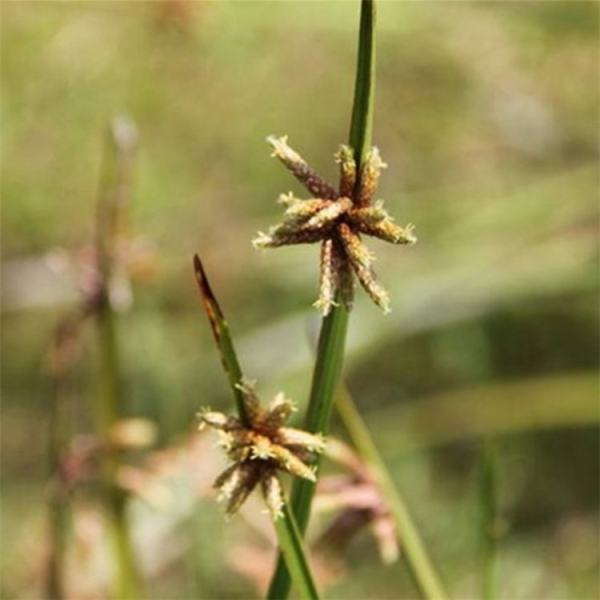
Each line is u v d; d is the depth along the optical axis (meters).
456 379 1.15
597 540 1.03
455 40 1.36
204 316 1.14
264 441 0.33
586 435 1.08
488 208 1.06
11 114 1.36
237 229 1.26
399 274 1.04
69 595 0.52
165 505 0.48
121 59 1.36
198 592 0.68
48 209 1.33
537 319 1.16
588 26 1.33
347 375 1.16
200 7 0.88
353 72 1.40
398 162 1.32
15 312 1.19
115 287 0.48
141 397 0.85
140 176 1.30
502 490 1.06
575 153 1.29
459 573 0.98
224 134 1.36
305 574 0.35
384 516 0.41
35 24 1.36
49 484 0.49
